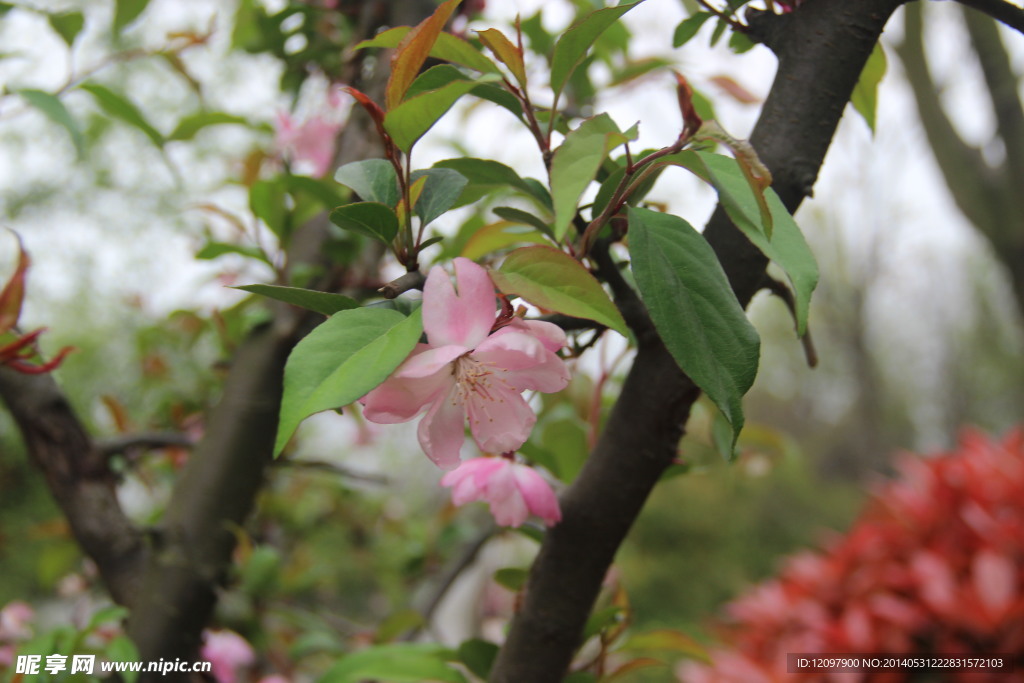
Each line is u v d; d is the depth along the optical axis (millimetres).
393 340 284
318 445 1359
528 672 357
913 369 6965
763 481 3205
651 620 2637
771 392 6488
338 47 674
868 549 946
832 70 338
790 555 3027
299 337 508
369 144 580
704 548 2945
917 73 1553
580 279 292
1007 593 770
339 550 1279
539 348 297
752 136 343
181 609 459
